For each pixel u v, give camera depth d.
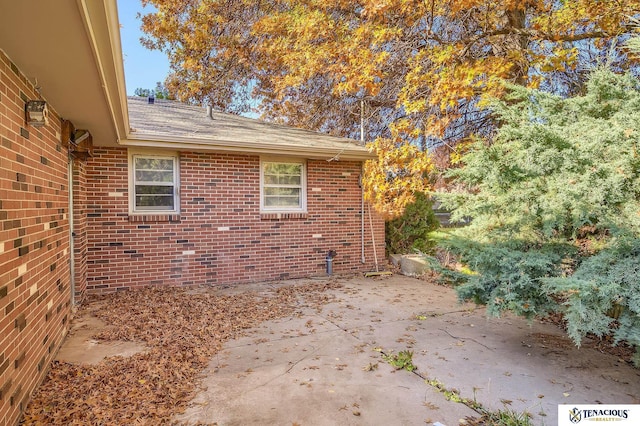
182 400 3.24
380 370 3.86
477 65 8.01
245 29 14.95
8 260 2.70
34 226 3.38
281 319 5.51
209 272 7.79
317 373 3.78
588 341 4.67
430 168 8.55
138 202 7.31
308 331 5.00
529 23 9.00
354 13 9.98
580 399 3.28
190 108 11.07
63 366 3.84
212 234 7.81
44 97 3.87
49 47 2.72
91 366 3.85
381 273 8.93
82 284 6.28
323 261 9.03
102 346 4.39
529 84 8.03
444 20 9.17
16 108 3.00
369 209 9.60
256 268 8.24
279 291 7.26
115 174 7.04
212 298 6.63
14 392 2.76
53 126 4.25
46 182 3.86
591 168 3.86
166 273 7.45
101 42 2.73
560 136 4.04
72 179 5.62
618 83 4.32
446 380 3.63
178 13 16.27
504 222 4.52
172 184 7.56
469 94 7.84
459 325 5.28
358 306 6.23
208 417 2.99
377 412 3.08
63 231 4.69
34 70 3.15
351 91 9.88
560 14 7.61
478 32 9.39
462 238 4.69
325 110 15.27
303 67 10.74
